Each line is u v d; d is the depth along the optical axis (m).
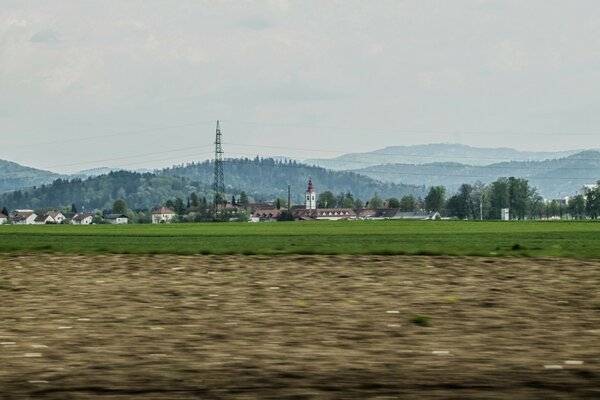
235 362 30.36
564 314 41.31
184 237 147.00
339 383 27.31
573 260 72.62
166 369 29.33
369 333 36.12
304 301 46.19
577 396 25.77
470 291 50.47
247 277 59.44
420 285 53.66
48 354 31.91
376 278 58.00
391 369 29.19
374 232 173.62
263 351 32.28
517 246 91.12
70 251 90.19
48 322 39.34
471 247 94.88
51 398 25.78
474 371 28.88
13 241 128.50
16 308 44.03
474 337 35.16
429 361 30.44
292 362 30.34
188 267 67.88
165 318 40.44
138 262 73.62
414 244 107.81
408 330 36.84
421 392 26.22
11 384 27.34
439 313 41.66
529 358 30.92
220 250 87.56
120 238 142.75
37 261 75.69
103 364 30.17
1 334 36.16
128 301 46.69
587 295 48.50
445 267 66.19
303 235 154.38
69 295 49.59
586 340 34.44
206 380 27.77
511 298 47.22
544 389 26.55
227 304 45.19
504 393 26.09
